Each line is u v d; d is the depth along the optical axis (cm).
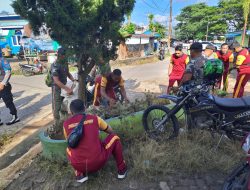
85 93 538
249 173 272
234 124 389
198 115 410
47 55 2169
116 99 545
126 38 471
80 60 469
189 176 362
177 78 702
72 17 400
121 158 358
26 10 408
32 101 938
